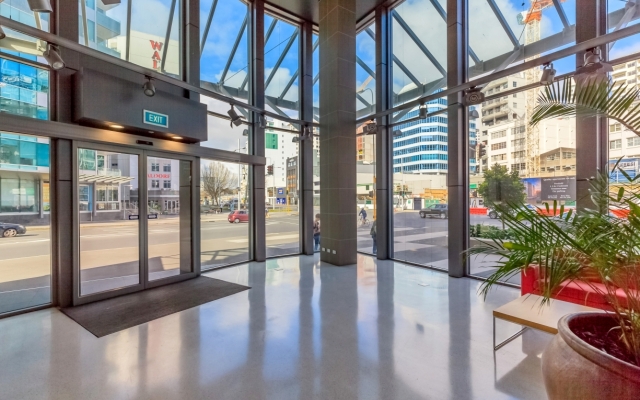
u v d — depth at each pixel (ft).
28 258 11.89
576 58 12.26
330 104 19.92
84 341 9.23
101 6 14.35
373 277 16.52
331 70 19.81
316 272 17.66
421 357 8.27
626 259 4.74
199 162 17.19
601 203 5.90
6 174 11.37
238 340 9.26
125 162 14.20
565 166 12.71
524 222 5.25
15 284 11.66
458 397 6.61
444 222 17.69
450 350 8.63
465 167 16.44
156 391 6.82
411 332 9.77
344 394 6.73
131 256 14.28
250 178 20.68
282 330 9.95
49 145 12.25
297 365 7.89
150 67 16.12
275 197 22.36
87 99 12.07
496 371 7.59
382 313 11.36
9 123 10.71
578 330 5.53
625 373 4.08
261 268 18.71
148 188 14.93
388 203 21.20
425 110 16.66
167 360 8.12
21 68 11.67
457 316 11.03
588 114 6.22
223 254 19.30
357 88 23.63
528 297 9.66
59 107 12.22
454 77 16.16
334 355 8.38
